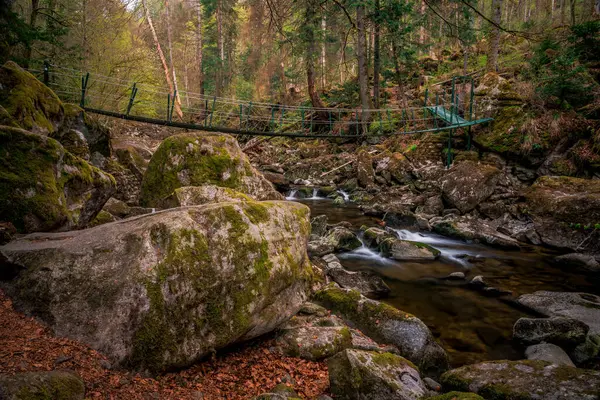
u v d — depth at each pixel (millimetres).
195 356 3170
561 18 21250
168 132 23875
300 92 32156
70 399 2312
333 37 22328
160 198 9234
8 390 2049
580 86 12367
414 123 18828
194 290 3170
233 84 32812
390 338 4887
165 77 27219
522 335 5316
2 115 5238
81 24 18219
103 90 18391
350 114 23984
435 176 15258
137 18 20609
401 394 3340
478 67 23234
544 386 3639
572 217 9922
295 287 4188
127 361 2918
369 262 8891
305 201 16922
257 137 25094
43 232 4215
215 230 3488
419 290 7266
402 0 16891
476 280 7555
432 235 11312
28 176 4281
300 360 4039
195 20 33688
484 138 14797
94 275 3139
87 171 5441
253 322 3572
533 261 9008
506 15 31062
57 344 2828
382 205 14023
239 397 3168
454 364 4812
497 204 12133
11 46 11031
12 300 3174
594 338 5074
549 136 12938
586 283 7602
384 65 22547
